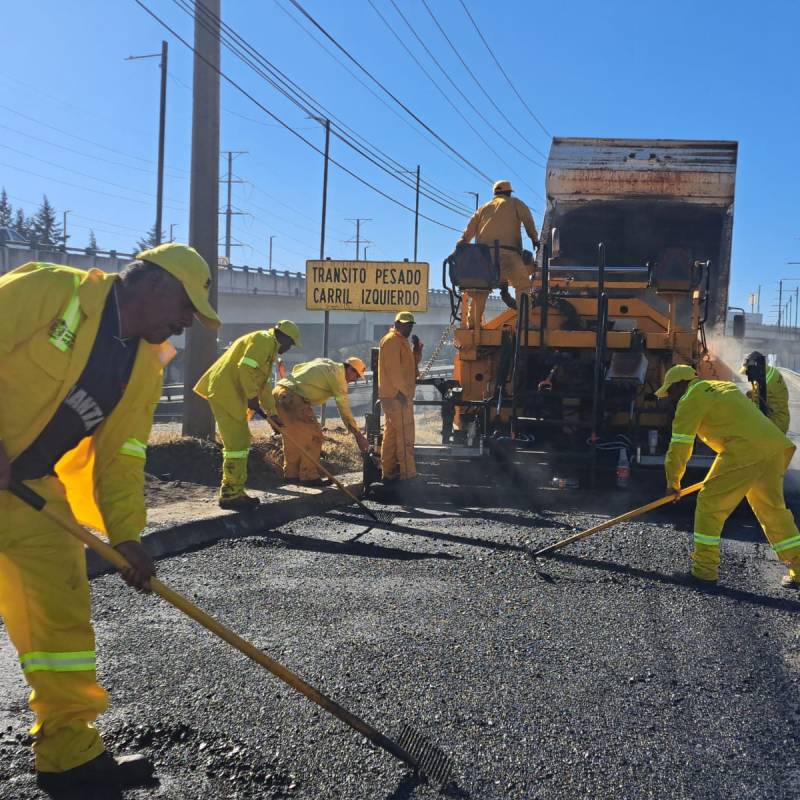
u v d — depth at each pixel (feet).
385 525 25.03
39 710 9.78
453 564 20.34
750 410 19.65
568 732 11.64
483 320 31.96
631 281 32.94
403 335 29.50
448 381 31.53
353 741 11.07
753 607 17.83
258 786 9.94
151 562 10.09
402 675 13.37
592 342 29.84
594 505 28.50
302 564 20.12
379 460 30.99
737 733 11.82
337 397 29.91
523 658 14.30
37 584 9.68
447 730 11.55
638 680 13.55
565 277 33.78
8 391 9.43
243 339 25.05
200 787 9.89
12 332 9.16
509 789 10.13
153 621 15.55
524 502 29.01
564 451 30.12
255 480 30.45
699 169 35.63
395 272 44.83
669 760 11.00
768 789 10.37
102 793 9.70
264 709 11.93
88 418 9.89
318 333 195.93
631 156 36.06
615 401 29.68
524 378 30.30
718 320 36.24
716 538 19.56
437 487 30.22
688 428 19.86
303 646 14.48
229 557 20.70
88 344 9.55
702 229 36.40
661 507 28.12
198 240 34.71
